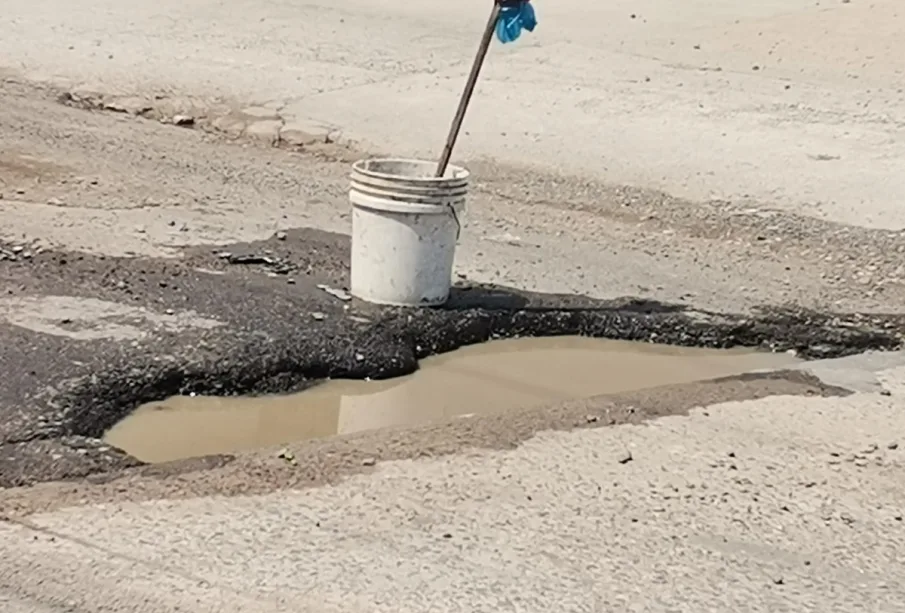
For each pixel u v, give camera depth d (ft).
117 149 49.88
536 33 74.69
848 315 35.70
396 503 21.80
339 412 26.86
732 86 64.44
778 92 63.67
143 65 63.31
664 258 40.91
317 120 56.24
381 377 28.66
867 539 21.90
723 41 74.13
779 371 31.09
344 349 28.96
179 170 47.39
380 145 53.47
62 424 23.84
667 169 50.98
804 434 26.63
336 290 33.01
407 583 19.11
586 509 22.16
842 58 70.79
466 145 53.47
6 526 20.08
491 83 63.31
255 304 31.22
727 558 20.75
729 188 48.96
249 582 18.80
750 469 24.49
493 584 19.27
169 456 23.70
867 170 51.80
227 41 69.46
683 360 31.89
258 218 40.75
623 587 19.51
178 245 36.29
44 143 49.47
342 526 20.83
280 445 24.27
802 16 80.07
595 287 36.04
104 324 28.84
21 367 25.91
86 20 72.69
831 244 43.78
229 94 59.41
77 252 34.45
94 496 21.34
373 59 67.26
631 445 25.21
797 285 38.70
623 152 53.06
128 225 38.06
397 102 59.41
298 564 19.45
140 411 25.48
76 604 17.95
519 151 52.80
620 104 60.29
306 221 40.91
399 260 31.50
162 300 30.94
